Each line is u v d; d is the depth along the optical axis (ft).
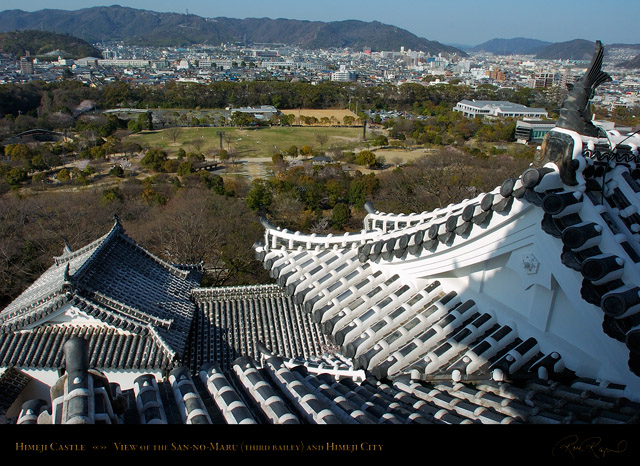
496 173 191.01
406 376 30.35
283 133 398.62
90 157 286.66
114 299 55.93
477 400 26.91
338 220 171.83
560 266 27.02
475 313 33.27
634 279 23.06
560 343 28.99
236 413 23.84
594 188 26.76
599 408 24.20
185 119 437.99
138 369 53.26
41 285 67.26
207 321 64.13
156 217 146.30
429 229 32.71
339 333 33.55
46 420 20.43
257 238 129.70
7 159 263.49
